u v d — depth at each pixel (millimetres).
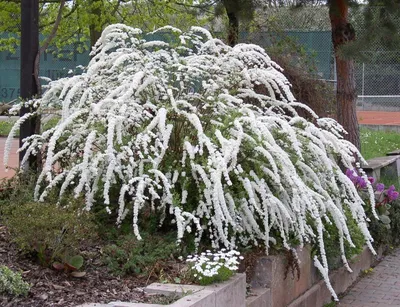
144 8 16922
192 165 5383
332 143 6379
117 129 5426
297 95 9672
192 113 5801
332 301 7027
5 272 4371
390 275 8219
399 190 11023
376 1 8875
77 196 5320
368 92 23156
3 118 20578
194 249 5523
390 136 17594
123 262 5164
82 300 4410
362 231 6414
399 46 8875
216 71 6402
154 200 5758
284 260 5840
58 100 6348
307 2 10156
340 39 9906
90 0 14703
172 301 4422
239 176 5457
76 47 20203
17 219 4926
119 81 6059
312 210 5754
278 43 10297
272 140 5562
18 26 16000
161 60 6488
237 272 5434
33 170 6426
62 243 4926
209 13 13422
